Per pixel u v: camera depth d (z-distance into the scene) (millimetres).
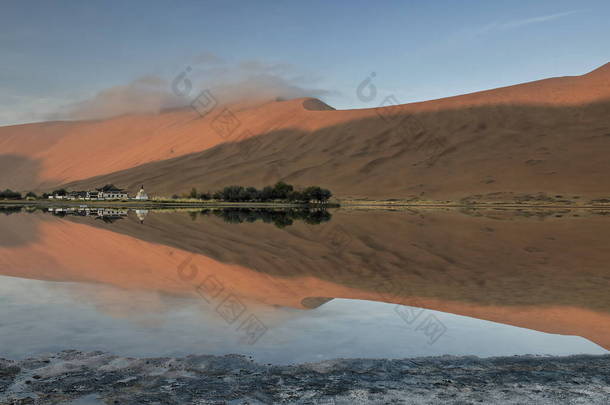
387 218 64375
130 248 27000
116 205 136750
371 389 7004
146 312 11703
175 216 70125
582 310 12328
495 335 10000
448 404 6488
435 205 132000
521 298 13773
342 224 50750
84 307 12164
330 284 16016
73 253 24328
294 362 8258
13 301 12859
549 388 7059
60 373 7562
